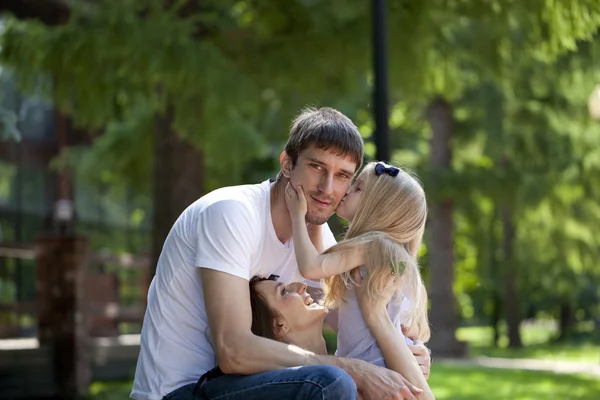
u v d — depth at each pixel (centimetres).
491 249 2428
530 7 834
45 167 1914
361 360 379
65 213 1140
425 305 420
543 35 852
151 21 848
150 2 901
